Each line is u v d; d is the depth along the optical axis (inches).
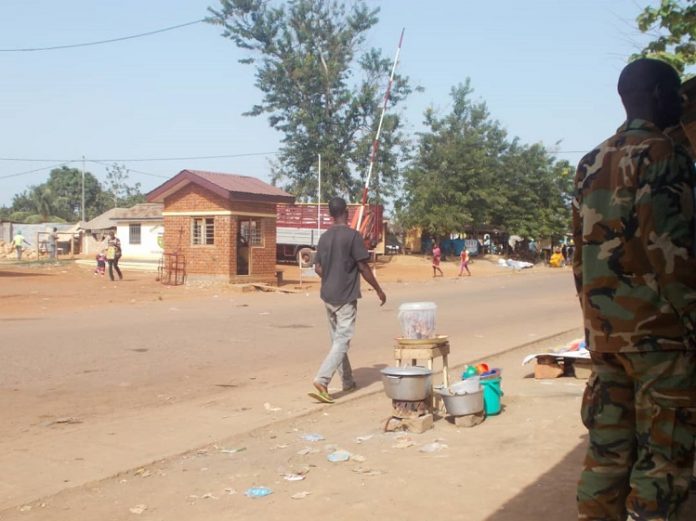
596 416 124.7
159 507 190.7
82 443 254.2
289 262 1670.8
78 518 183.8
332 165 1974.7
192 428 274.5
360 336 540.4
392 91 1969.7
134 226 1606.8
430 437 250.8
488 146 2146.9
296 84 1964.8
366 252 318.0
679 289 115.0
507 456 221.9
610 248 119.5
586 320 124.0
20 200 3757.4
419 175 2058.3
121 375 385.7
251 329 583.5
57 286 1082.1
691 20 257.8
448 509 179.5
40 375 385.1
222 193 1031.6
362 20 1947.6
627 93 125.3
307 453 237.6
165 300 876.6
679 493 116.7
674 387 115.1
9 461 233.0
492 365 407.8
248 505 189.3
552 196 2274.9
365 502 187.5
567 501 179.8
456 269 1785.2
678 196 116.0
